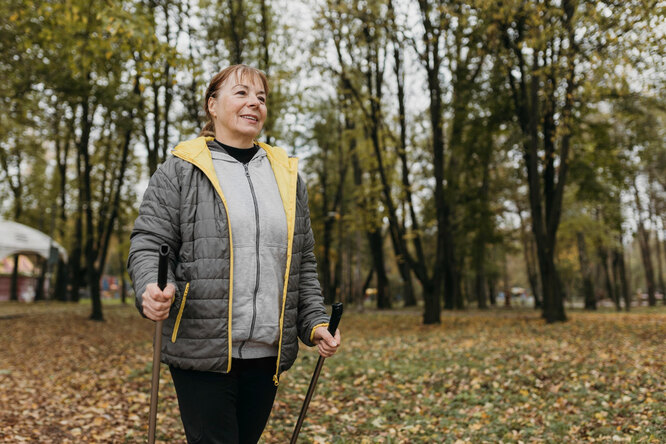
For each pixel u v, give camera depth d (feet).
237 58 44.42
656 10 27.43
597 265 147.64
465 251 74.33
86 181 57.16
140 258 6.20
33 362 28.73
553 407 17.04
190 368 6.24
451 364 25.11
